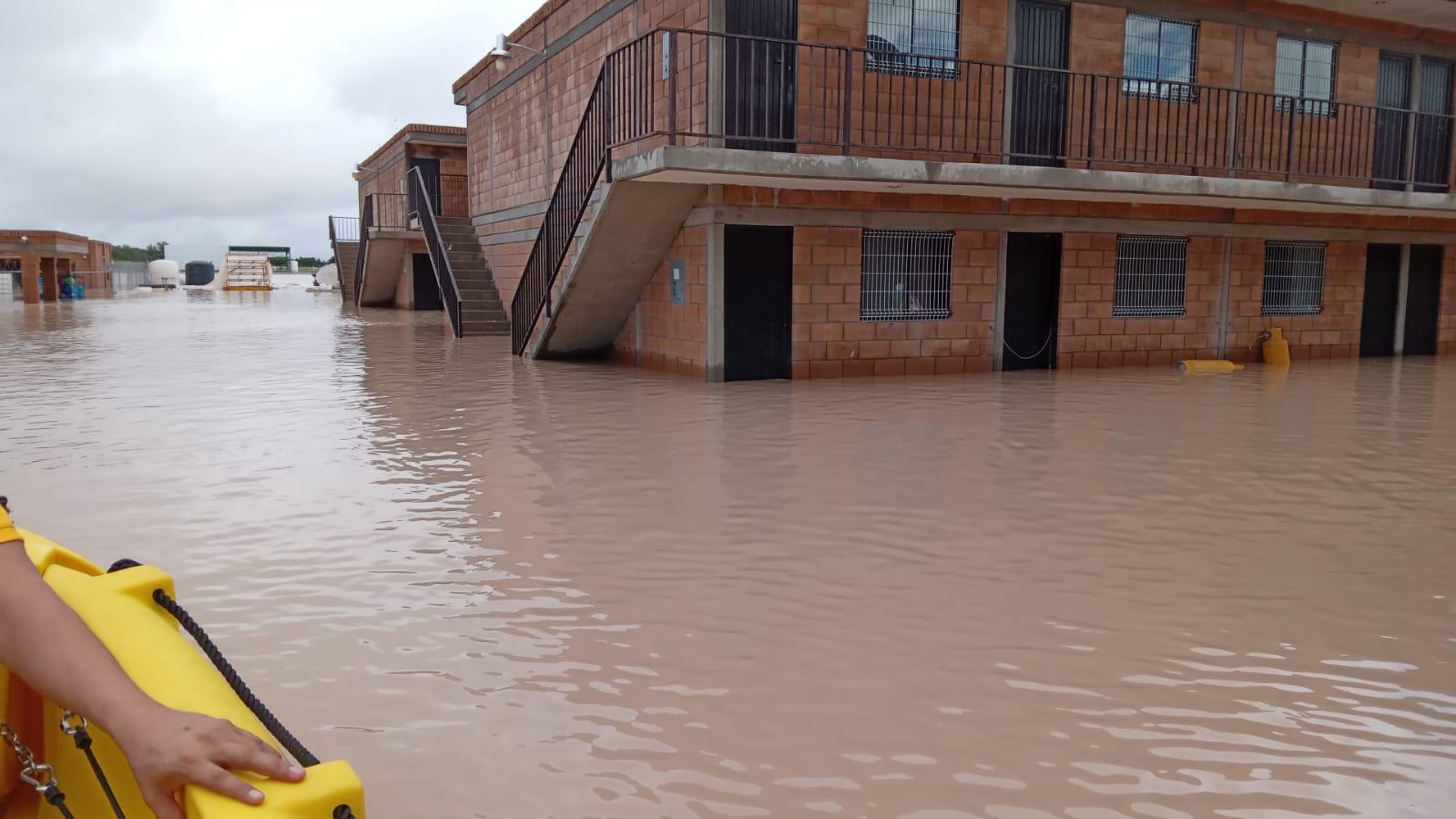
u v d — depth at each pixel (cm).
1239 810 287
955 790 296
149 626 146
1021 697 360
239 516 602
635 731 332
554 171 1811
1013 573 502
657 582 486
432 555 527
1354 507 637
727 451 807
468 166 2411
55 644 121
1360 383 1353
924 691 364
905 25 1334
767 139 1142
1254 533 576
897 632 422
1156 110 1502
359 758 313
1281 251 1708
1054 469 744
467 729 333
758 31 1252
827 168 1167
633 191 1254
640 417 983
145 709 118
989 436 881
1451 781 305
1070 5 1440
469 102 2366
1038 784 299
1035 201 1466
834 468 741
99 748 138
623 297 1470
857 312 1369
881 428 922
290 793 119
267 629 422
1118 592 475
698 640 412
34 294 3853
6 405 1047
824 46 1145
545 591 471
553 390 1193
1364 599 468
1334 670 388
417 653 397
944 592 473
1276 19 1583
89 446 818
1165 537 568
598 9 1555
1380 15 1641
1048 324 1524
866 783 299
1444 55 1739
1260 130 1603
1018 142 1426
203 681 138
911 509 625
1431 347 1881
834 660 392
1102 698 360
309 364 1484
